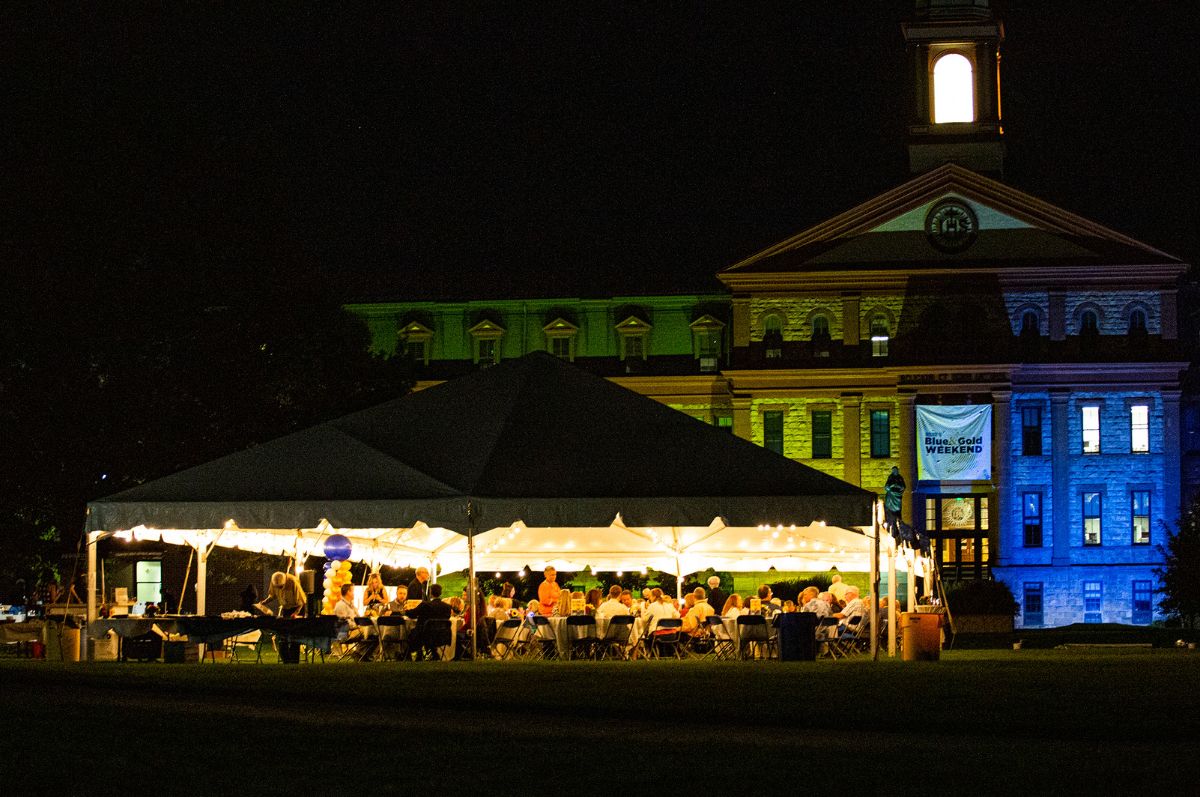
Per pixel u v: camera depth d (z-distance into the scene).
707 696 22.64
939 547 83.38
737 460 32.19
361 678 25.66
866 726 19.92
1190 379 92.44
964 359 83.00
